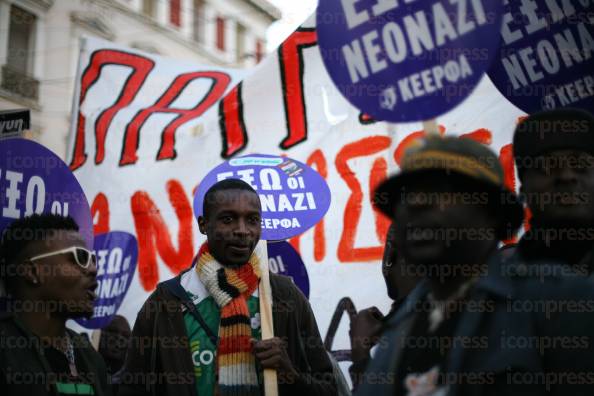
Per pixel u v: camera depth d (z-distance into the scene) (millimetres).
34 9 11203
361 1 1912
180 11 11805
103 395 2182
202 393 2201
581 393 1184
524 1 2467
